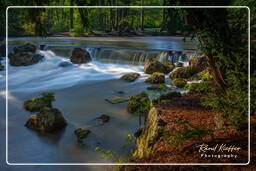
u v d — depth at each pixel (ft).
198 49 13.82
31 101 33.32
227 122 14.69
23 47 62.54
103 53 60.23
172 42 69.97
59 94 38.88
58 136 25.09
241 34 12.74
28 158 21.63
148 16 119.03
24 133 25.84
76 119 28.91
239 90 12.91
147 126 18.56
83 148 22.65
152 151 13.91
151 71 46.93
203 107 18.98
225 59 12.55
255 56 12.76
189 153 12.66
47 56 61.67
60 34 92.12
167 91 33.55
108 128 26.20
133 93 37.65
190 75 40.63
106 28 113.29
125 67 54.90
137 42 71.20
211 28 12.05
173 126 15.78
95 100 35.22
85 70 53.42
